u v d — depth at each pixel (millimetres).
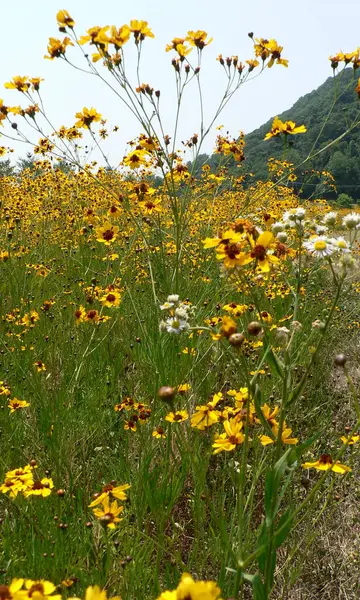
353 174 22906
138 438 3152
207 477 2873
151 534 2514
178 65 3637
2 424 3160
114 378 3934
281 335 1849
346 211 8391
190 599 1006
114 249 6652
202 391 3484
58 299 5215
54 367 3803
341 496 2811
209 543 2326
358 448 2703
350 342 5074
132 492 2564
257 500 2748
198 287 4703
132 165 4441
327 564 2438
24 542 2225
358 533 2654
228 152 4812
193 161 3998
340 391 4094
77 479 2766
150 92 3584
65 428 3113
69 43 3412
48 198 8609
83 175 8766
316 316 4941
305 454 2959
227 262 1904
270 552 1606
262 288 4980
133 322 4820
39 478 2736
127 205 4320
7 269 5730
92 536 2334
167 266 4898
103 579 1988
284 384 1743
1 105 4008
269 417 2070
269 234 1903
